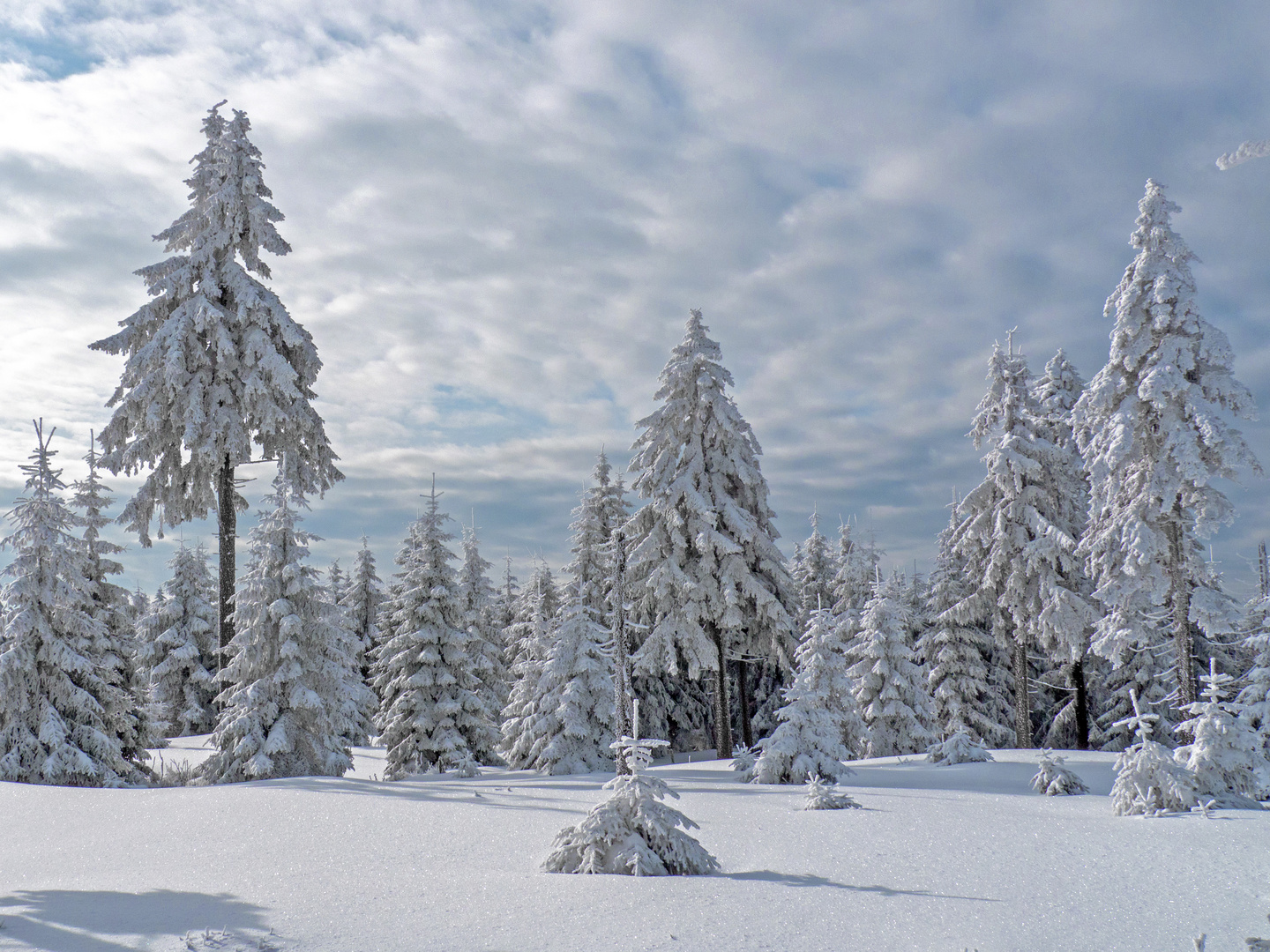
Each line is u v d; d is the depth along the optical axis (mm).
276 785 15852
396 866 8656
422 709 27547
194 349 22094
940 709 36500
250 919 6246
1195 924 6219
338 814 12242
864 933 5895
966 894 7145
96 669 20234
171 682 44594
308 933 5824
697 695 39281
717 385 30125
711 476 29578
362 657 45844
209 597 47281
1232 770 13562
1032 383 32562
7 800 13625
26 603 18922
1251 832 10172
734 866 8602
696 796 15336
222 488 22125
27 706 18594
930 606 38875
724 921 6164
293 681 19109
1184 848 9250
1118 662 24422
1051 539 28938
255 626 19188
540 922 6137
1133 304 23156
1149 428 23109
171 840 10430
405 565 38281
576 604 26375
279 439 23000
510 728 26656
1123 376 23609
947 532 38656
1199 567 22797
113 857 9430
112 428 21625
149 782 20359
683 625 28047
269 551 19391
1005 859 8766
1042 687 39000
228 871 8422
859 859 8820
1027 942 5742
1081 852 9086
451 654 28188
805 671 26250
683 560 29188
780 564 29328
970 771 19750
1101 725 34656
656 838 8273
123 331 22297
